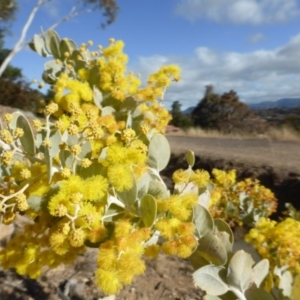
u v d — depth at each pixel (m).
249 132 4.04
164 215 0.25
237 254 0.25
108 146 0.26
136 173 0.25
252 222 0.59
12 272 0.56
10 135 0.23
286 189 1.26
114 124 0.28
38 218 0.27
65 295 0.50
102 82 0.38
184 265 0.62
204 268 0.26
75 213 0.22
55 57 0.44
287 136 2.97
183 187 0.27
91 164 0.25
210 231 0.25
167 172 1.92
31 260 0.25
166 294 0.52
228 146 2.43
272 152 1.99
